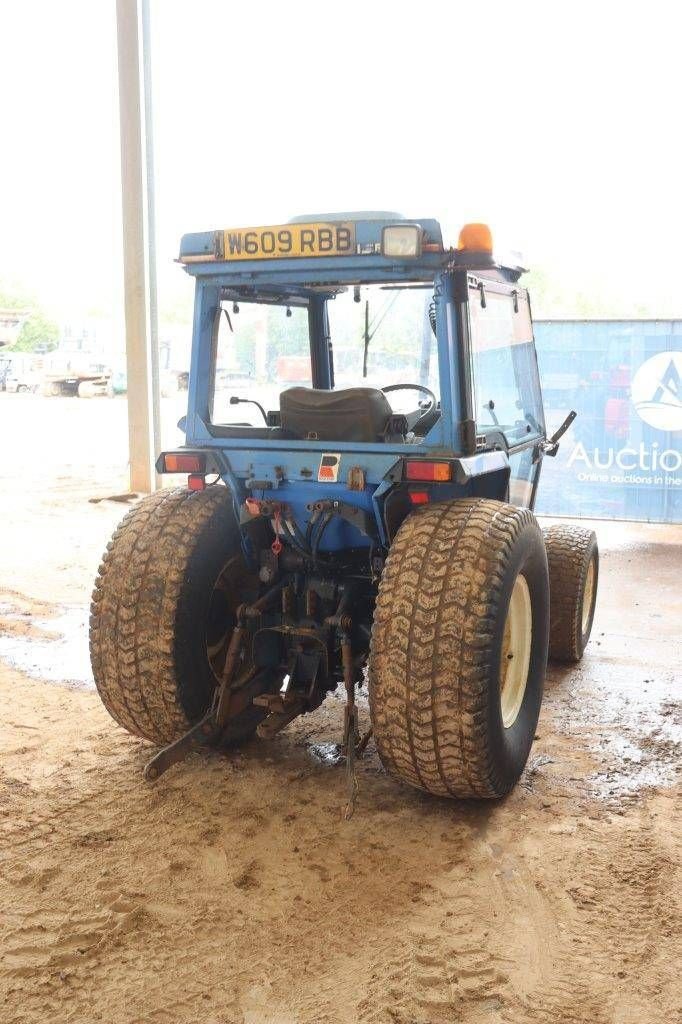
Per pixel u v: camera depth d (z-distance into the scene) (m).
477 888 2.98
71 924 2.79
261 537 3.75
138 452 10.12
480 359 3.64
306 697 3.70
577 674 5.07
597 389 8.84
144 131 9.38
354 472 3.34
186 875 3.04
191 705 3.66
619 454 8.89
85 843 3.23
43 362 26.64
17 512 9.41
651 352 8.66
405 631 3.11
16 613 6.07
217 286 3.71
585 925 2.80
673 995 2.51
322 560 3.67
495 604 3.11
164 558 3.57
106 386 25.41
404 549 3.23
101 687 3.67
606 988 2.53
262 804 3.50
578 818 3.43
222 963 2.62
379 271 3.37
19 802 3.52
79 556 7.61
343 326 4.21
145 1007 2.46
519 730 3.58
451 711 3.09
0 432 17.22
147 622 3.54
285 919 2.81
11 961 2.62
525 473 4.80
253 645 3.78
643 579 7.25
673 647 5.57
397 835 3.29
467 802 3.55
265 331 4.15
